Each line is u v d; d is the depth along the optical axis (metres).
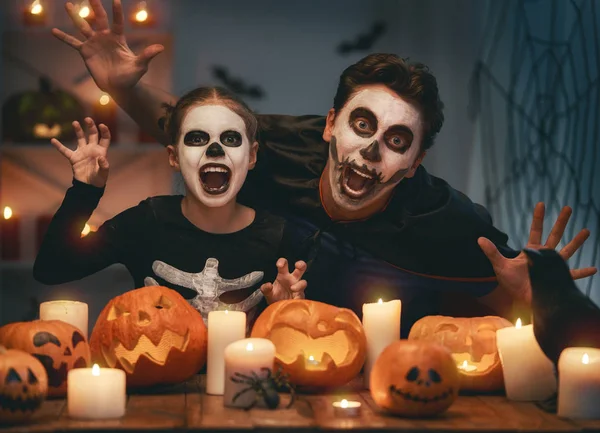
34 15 3.29
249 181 1.91
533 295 1.42
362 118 1.77
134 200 3.31
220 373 1.48
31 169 3.31
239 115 1.72
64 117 3.25
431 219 1.85
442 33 3.27
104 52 1.85
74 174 1.66
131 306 1.48
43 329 1.44
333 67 3.42
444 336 1.56
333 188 1.80
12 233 3.24
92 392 1.30
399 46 3.38
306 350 1.52
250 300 1.67
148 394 1.49
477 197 3.15
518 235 2.93
